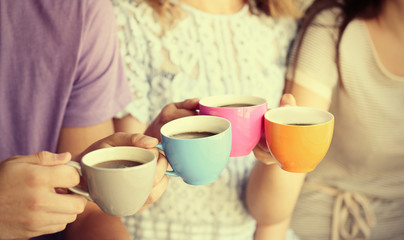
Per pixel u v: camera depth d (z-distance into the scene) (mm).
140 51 1189
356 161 1310
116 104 1136
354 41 1246
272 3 1240
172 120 922
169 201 1165
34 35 1062
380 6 1229
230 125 833
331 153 1325
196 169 815
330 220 1333
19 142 1086
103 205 770
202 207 1176
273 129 842
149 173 756
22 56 1064
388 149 1284
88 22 1070
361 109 1272
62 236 1095
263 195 1151
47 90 1074
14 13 1057
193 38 1195
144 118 1185
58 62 1066
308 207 1350
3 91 1068
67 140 1108
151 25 1188
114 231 986
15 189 763
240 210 1196
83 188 819
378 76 1257
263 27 1248
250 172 1206
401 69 1247
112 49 1115
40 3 1059
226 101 942
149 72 1199
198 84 1189
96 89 1093
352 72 1253
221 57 1200
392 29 1223
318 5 1288
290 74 1265
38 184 760
